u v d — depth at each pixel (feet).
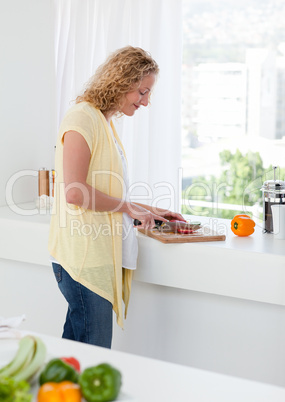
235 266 6.48
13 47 9.18
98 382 3.06
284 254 6.25
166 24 8.85
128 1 9.04
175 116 8.93
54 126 9.98
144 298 7.44
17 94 9.32
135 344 7.59
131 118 9.30
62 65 9.80
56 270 6.55
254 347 6.78
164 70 8.88
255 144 18.83
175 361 7.35
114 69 6.34
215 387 3.37
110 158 6.38
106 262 6.42
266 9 18.51
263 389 3.35
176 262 6.81
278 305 6.56
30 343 3.39
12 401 2.79
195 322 7.11
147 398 3.24
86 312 6.42
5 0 8.96
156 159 8.97
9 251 8.20
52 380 3.18
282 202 7.18
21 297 8.50
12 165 9.36
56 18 9.79
